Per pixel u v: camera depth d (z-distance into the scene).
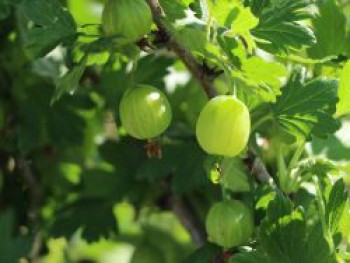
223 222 0.48
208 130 0.46
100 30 0.48
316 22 0.52
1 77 0.62
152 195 0.63
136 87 0.47
